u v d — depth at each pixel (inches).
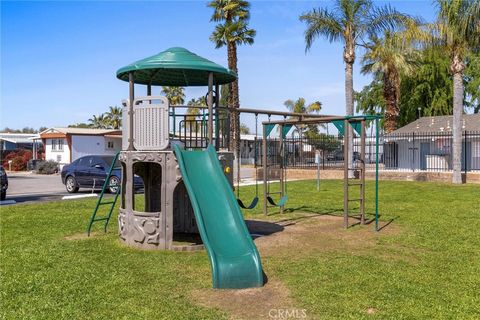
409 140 1106.1
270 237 365.4
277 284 237.5
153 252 311.6
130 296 218.8
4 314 195.6
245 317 192.5
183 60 330.3
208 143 340.5
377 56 1121.4
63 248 324.8
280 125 505.0
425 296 215.5
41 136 1592.0
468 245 328.5
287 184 885.2
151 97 325.1
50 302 209.9
